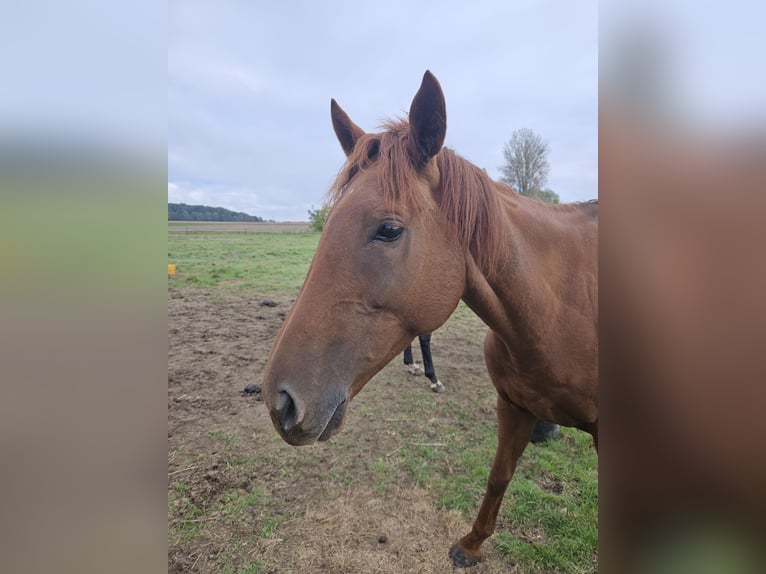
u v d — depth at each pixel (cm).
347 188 142
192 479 284
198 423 360
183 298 858
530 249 162
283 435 120
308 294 129
